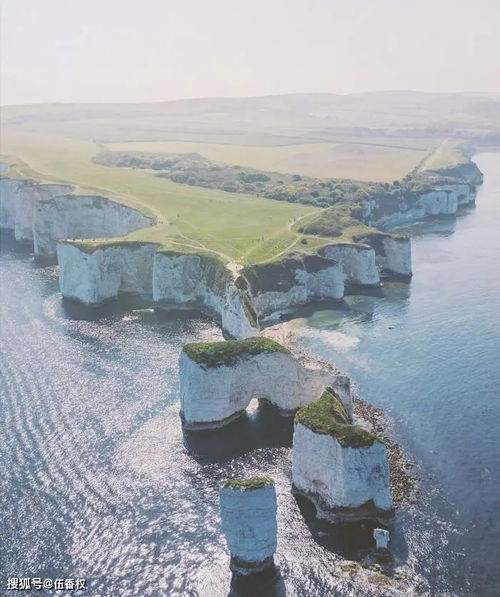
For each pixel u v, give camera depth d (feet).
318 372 215.31
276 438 205.77
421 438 202.90
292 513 167.84
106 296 340.59
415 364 255.91
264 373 216.74
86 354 269.64
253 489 141.38
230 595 142.92
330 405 182.91
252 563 146.61
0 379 246.27
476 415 215.51
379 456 161.99
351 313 318.86
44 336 289.94
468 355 261.85
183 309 327.26
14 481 184.03
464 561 150.41
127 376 248.52
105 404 227.40
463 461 189.88
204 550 156.66
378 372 249.55
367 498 164.04
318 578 146.10
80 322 308.60
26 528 164.86
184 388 211.82
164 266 328.49
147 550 156.97
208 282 322.34
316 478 169.89
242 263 323.37
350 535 159.53
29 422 215.51
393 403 225.35
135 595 143.64
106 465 191.83
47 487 181.37
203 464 192.13
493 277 370.53
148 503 174.40
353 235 388.78
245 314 273.95
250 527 143.23
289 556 152.97
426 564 149.48
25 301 339.36
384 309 323.37
